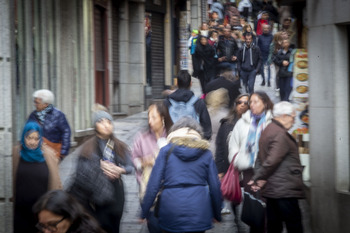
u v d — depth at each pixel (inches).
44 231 284.2
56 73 971.9
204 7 2554.1
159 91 1728.6
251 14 2554.1
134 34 1514.5
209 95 630.5
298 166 485.4
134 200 695.1
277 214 500.4
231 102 784.9
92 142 481.7
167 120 581.3
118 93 1451.8
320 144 549.3
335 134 530.9
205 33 1376.7
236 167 543.2
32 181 489.4
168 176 424.8
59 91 980.6
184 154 422.9
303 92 689.0
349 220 517.7
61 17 1005.2
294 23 765.9
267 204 501.7
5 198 486.0
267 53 1689.2
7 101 485.1
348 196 518.3
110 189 473.1
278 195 480.4
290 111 484.4
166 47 1758.1
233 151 548.7
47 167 494.9
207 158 427.8
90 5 1166.3
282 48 1135.0
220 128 585.0
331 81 532.4
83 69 1095.0
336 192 531.2
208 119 602.2
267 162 478.6
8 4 482.6
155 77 1704.0
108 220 481.1
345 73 533.3
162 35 1747.0
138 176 503.5
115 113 1390.3
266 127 489.1
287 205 483.8
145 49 1606.8
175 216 416.8
